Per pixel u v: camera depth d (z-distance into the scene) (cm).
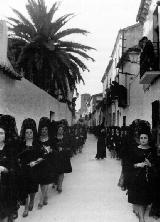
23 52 1775
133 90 2020
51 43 1798
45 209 720
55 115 2430
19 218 651
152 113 1413
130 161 636
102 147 1720
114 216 675
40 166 736
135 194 614
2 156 537
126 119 2336
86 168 1371
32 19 1953
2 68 1016
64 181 1058
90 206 750
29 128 683
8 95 1141
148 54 1324
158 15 1395
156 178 633
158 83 1312
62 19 1914
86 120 8838
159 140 759
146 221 640
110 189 935
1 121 564
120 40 2738
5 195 525
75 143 1948
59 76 1980
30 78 2025
